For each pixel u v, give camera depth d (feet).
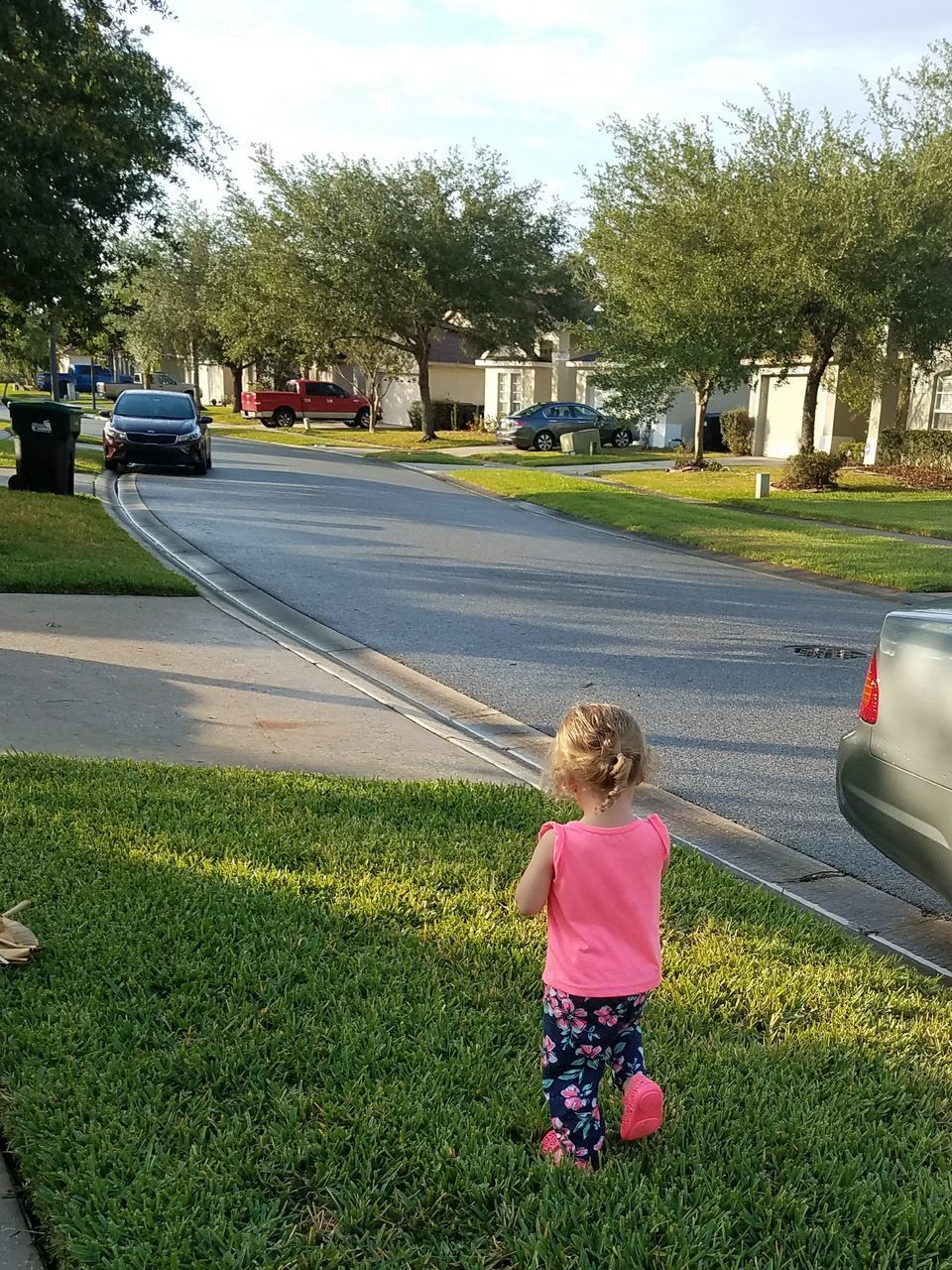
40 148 44.16
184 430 72.95
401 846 15.15
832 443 107.14
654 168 81.46
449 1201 8.14
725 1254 7.66
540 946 12.45
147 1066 9.58
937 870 12.62
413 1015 10.67
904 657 13.23
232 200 124.67
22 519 43.47
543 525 59.77
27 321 66.28
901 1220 8.07
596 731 8.38
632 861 8.35
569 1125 8.51
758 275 73.10
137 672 24.98
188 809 16.11
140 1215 7.72
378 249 120.26
